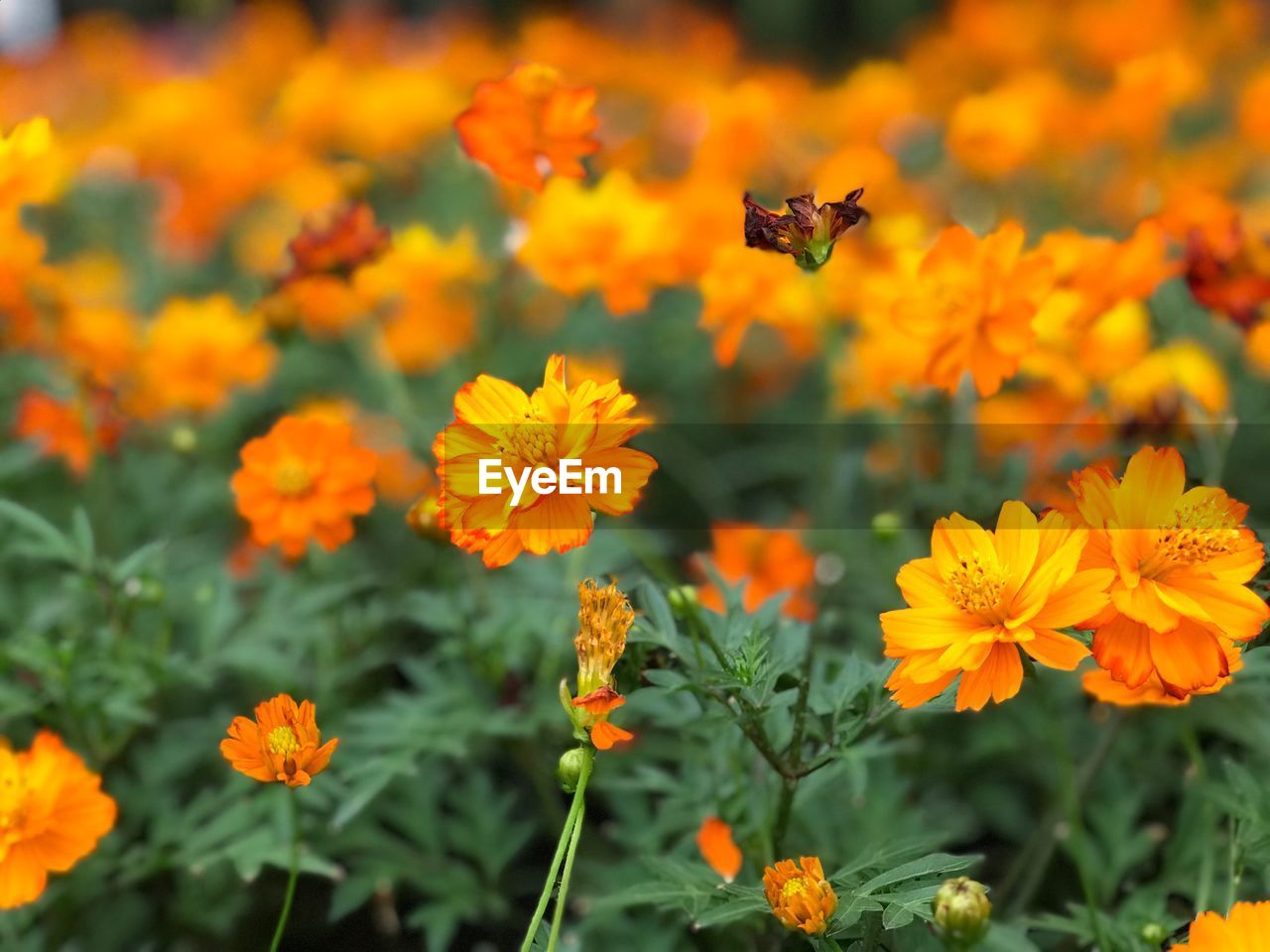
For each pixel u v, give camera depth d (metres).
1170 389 0.86
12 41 3.24
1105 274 0.81
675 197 1.17
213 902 0.89
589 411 0.64
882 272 1.01
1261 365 1.06
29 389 1.21
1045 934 0.79
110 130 1.85
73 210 1.75
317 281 0.94
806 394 1.49
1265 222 1.01
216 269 1.77
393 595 1.12
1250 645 0.68
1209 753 0.90
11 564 1.08
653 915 0.83
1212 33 2.22
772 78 2.08
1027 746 0.91
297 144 1.66
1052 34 2.23
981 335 0.75
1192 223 0.91
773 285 0.89
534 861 0.98
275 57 2.55
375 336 1.20
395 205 1.78
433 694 0.88
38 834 0.70
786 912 0.64
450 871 0.89
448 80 2.23
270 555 1.01
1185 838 0.81
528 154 0.78
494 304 1.26
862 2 3.84
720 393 1.45
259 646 0.91
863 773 0.76
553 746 0.90
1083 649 0.62
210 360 1.09
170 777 0.90
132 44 2.79
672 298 1.54
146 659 0.87
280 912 0.95
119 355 1.07
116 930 0.90
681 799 0.81
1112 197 1.50
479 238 1.50
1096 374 0.87
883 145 1.72
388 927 0.90
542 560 0.94
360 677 1.02
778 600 0.72
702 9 3.93
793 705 0.71
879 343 0.94
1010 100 1.25
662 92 2.26
